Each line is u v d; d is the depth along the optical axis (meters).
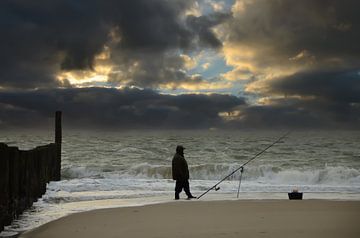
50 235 7.63
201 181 20.11
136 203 12.46
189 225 8.15
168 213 9.87
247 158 36.38
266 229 7.54
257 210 10.23
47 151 16.61
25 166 10.34
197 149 44.34
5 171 8.10
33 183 11.91
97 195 14.26
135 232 7.61
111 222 8.78
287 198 13.91
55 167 20.45
